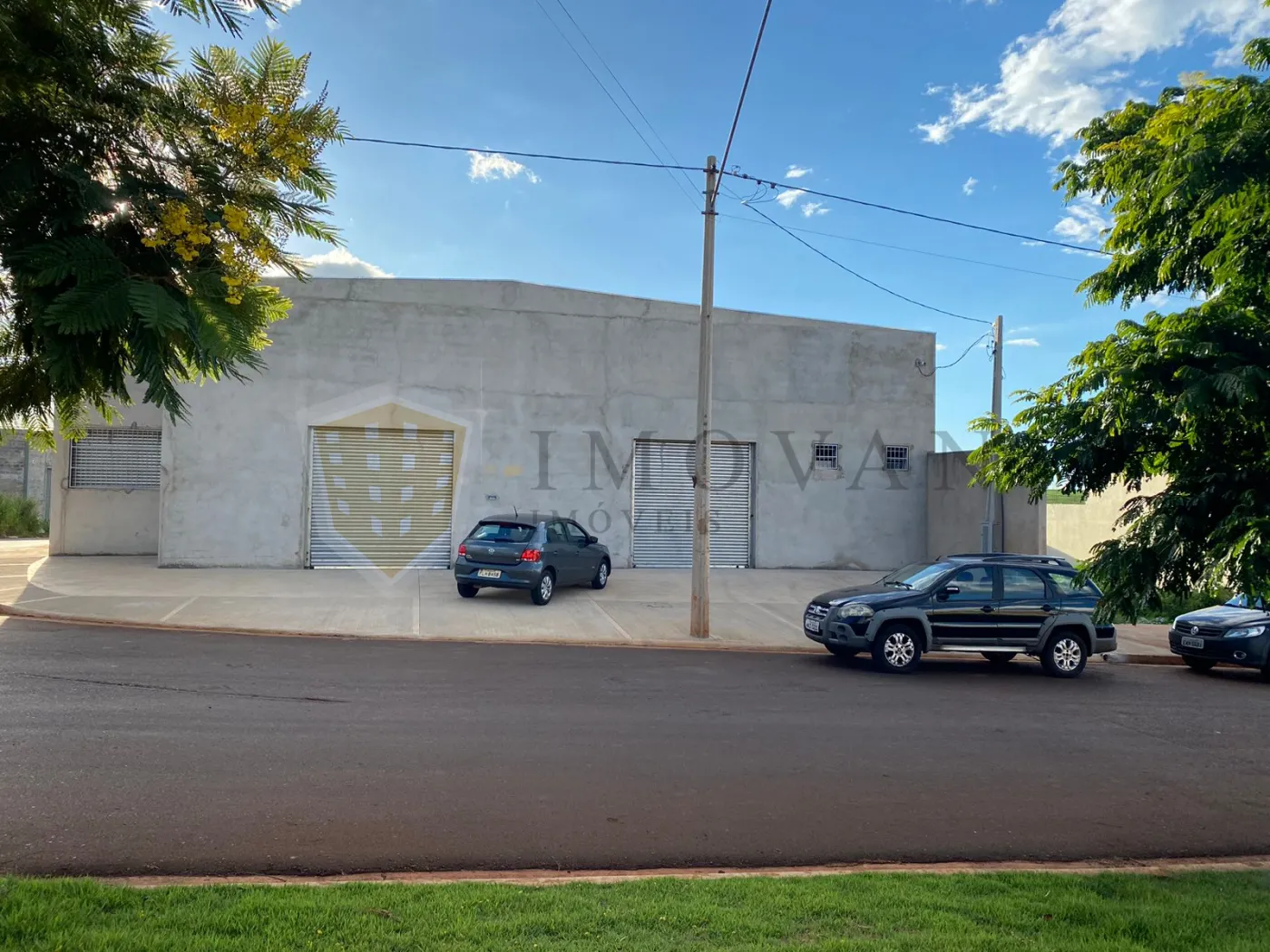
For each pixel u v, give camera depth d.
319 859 4.74
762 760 7.18
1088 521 25.83
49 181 2.17
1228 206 3.60
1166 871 5.05
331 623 13.23
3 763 6.11
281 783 5.98
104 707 7.79
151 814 5.27
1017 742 8.25
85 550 20.56
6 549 23.03
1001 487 4.36
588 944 3.62
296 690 8.89
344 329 18.98
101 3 2.16
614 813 5.73
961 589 12.02
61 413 2.52
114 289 1.97
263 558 18.47
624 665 11.31
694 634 13.61
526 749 7.16
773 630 14.52
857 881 4.58
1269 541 3.25
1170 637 13.83
